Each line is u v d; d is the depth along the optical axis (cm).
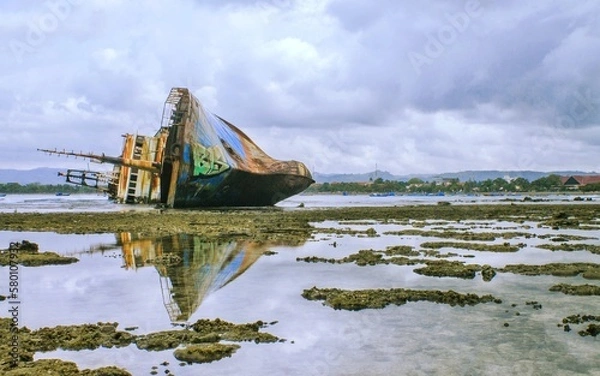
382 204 8769
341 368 861
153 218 4222
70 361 891
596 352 934
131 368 866
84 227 3466
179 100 5806
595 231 3250
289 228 3319
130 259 2028
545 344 978
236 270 1770
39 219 4231
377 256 2052
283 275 1678
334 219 4422
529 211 5516
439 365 872
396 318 1157
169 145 5847
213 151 5797
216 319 1116
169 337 1017
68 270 1781
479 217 4647
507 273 1712
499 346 966
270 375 834
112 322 1134
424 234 3048
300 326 1098
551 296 1371
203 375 834
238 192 6309
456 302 1298
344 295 1340
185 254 2169
